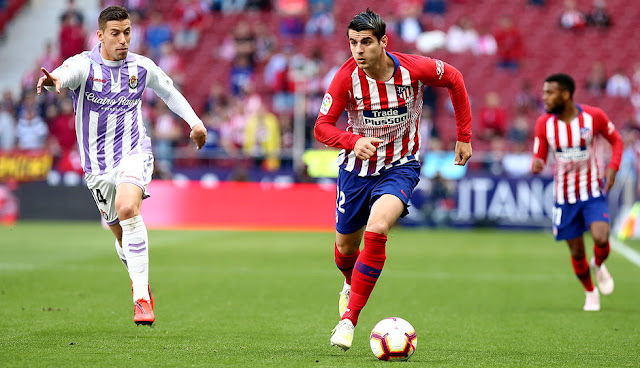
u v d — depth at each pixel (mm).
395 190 19484
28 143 71562
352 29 18969
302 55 85500
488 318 25891
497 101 73812
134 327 22828
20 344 19469
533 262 44312
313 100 73625
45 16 92500
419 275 38188
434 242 55844
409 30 81750
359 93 19781
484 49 82562
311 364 17391
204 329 22828
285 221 66875
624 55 84750
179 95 22609
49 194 69188
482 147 72312
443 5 86562
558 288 34094
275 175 67750
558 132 28766
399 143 20203
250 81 79062
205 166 70062
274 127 69750
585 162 28625
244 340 20953
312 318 25406
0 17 92375
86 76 21266
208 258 45094
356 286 18750
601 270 29234
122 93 21672
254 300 29531
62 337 20703
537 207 64625
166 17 89625
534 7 88375
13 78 89625
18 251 46812
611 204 63312
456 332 23062
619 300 30656
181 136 72125
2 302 27469
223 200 67438
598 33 86062
